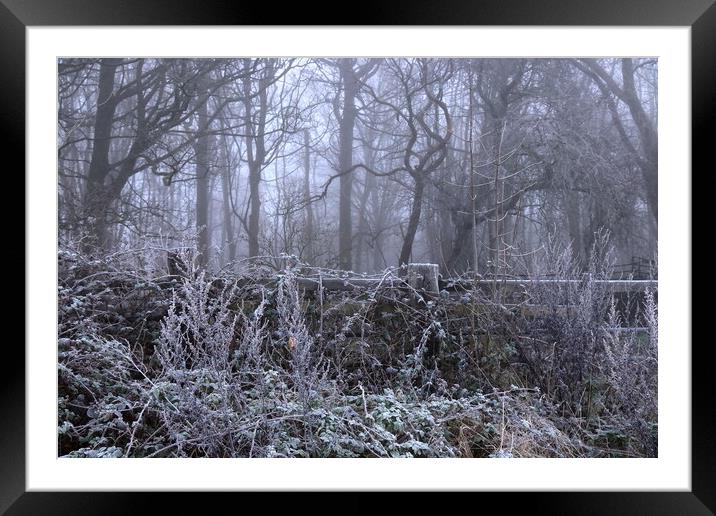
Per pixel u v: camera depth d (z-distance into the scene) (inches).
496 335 168.7
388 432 124.0
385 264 677.9
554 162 505.4
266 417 125.7
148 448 127.3
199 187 670.5
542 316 161.5
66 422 122.4
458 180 594.2
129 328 161.9
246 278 174.6
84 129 515.8
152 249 177.8
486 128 558.3
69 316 154.7
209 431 118.2
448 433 134.0
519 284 174.1
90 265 168.7
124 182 503.8
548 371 156.6
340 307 176.2
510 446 125.4
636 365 138.6
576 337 153.7
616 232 537.0
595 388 156.9
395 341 174.4
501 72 563.2
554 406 147.8
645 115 577.9
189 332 159.5
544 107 556.7
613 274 201.0
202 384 127.1
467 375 164.7
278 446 120.6
